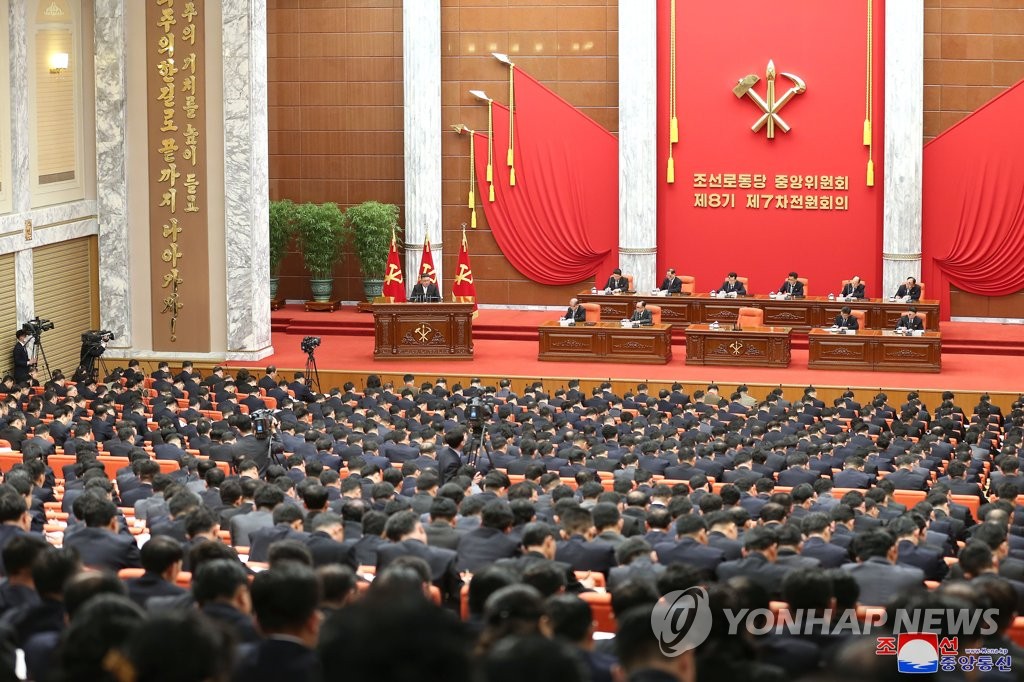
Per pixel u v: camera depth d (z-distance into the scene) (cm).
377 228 3228
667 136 3195
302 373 2505
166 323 2761
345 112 3344
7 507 884
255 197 2709
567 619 540
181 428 1833
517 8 3247
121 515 1102
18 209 2511
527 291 3328
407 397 2211
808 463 1625
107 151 2720
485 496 1136
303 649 512
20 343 2450
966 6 3077
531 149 3278
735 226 3197
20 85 2497
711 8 3142
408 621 287
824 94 3119
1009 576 904
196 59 2667
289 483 1254
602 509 1001
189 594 674
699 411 2178
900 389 2517
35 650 568
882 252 3130
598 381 2600
